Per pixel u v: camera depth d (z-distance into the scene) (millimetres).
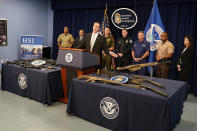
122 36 4879
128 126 2252
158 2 4332
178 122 2648
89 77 2674
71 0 5785
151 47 4250
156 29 4191
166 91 2219
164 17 4402
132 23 4586
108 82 2471
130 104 2189
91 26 5582
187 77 3721
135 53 4188
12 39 5867
